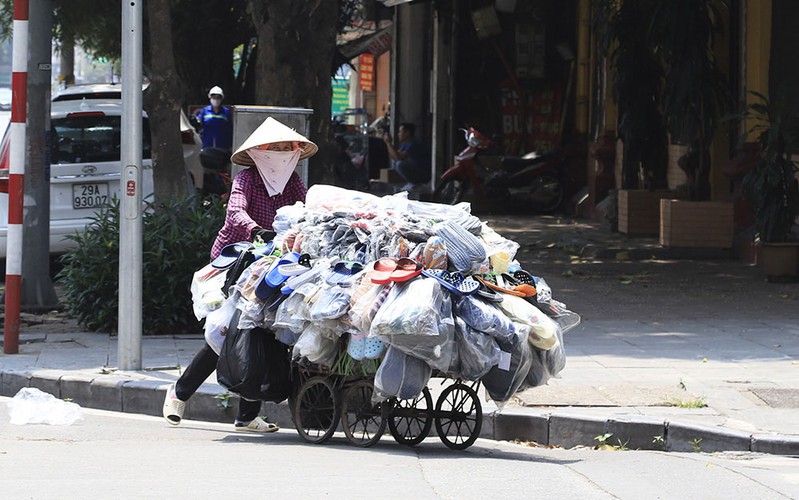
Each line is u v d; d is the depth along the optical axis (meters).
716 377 21.92
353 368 17.41
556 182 57.69
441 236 16.88
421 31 71.81
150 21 28.92
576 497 14.00
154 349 24.67
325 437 18.16
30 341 25.80
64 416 20.12
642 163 45.22
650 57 43.69
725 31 41.66
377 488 14.26
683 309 30.22
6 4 50.12
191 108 54.22
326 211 18.14
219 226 26.77
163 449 17.34
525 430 19.11
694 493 14.41
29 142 29.41
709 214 39.97
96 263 26.56
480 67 63.22
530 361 17.06
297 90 30.86
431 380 21.61
